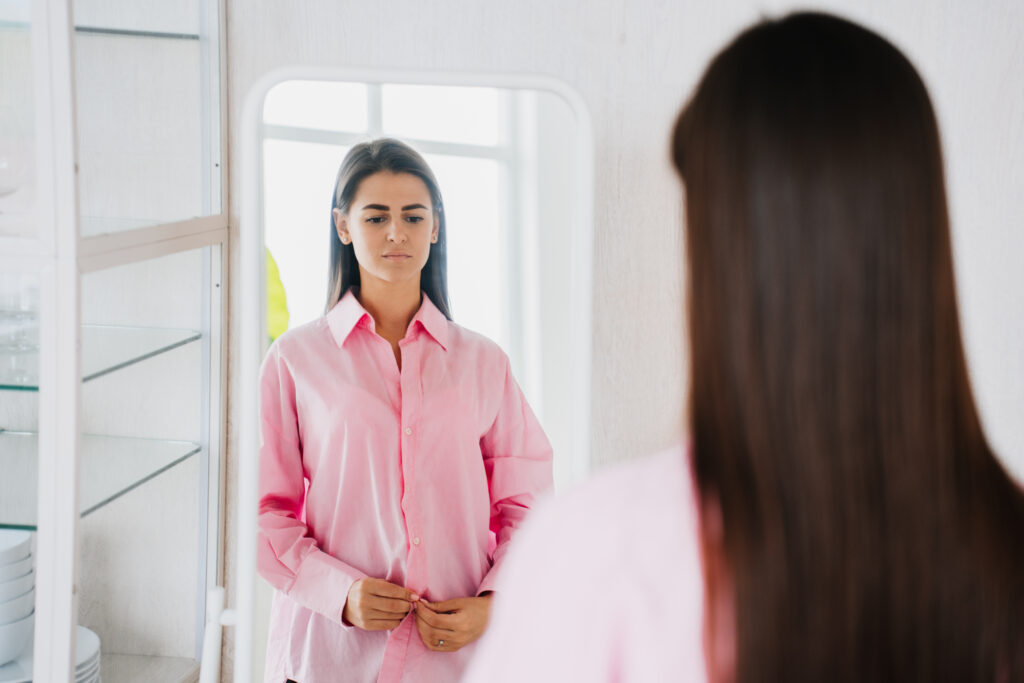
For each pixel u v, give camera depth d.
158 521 1.49
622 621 0.56
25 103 1.12
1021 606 0.54
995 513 0.55
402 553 1.37
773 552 0.53
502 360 1.39
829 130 0.53
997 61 1.48
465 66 1.50
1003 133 1.50
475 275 1.38
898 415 0.53
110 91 1.23
